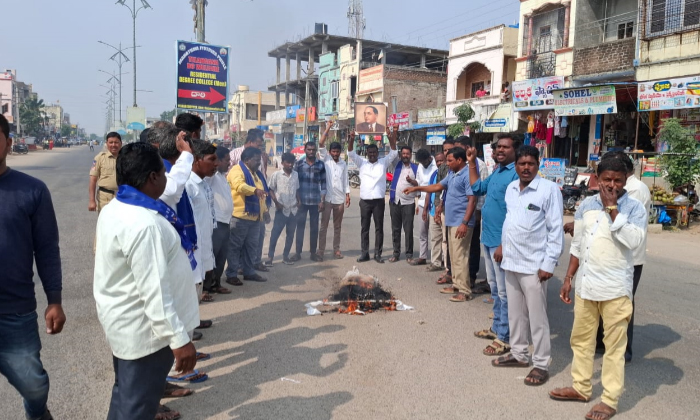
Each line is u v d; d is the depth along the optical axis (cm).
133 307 250
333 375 415
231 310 581
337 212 866
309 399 375
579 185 1518
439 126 2591
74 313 558
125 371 255
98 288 253
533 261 400
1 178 275
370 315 569
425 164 823
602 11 1803
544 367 406
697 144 1296
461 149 613
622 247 345
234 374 416
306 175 829
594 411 353
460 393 387
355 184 2569
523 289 410
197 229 481
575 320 371
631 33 1734
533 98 1867
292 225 820
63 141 9144
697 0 1408
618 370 349
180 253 268
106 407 361
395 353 461
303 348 471
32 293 284
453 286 668
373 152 844
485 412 359
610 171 338
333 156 860
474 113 2217
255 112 6166
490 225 486
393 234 857
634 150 1482
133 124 3775
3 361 277
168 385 378
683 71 1441
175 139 430
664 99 1396
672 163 1262
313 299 626
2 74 6812
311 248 855
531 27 2019
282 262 840
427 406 366
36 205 283
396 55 4066
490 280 493
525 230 400
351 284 614
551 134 1798
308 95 4328
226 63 1501
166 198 366
